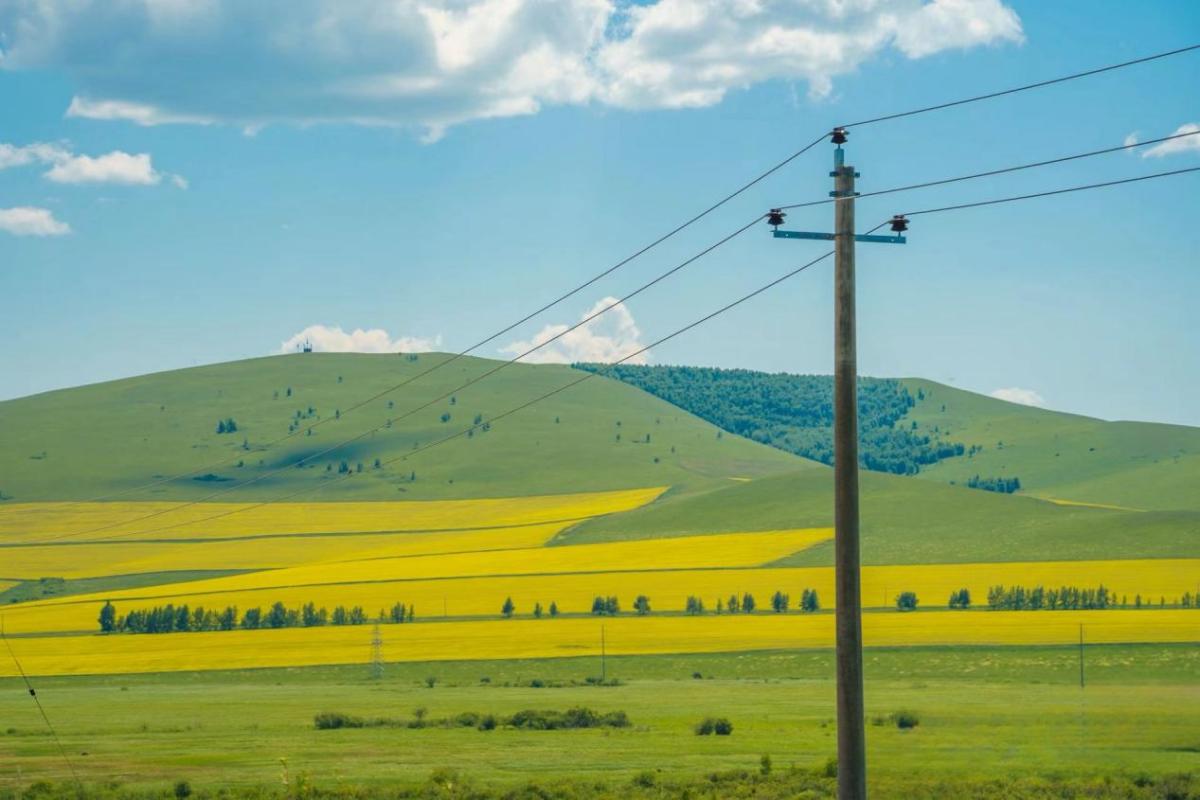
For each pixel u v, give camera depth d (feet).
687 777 412.36
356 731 639.35
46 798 397.39
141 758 522.47
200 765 495.00
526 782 413.59
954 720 547.08
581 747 538.47
